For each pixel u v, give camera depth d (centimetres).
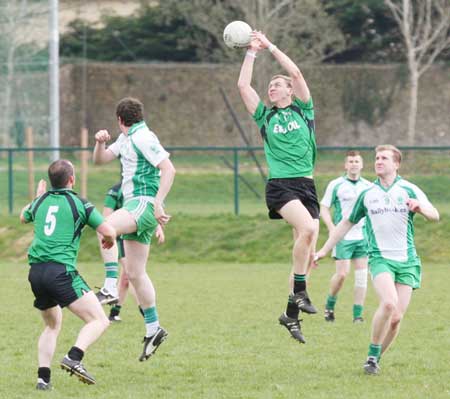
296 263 2455
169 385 2186
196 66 13362
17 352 2609
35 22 7819
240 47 2533
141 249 2406
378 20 13925
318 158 8200
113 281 3130
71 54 14675
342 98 13188
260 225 5934
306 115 2494
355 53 14188
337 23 13475
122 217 2350
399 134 13138
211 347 2705
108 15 14750
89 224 2089
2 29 7894
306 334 2934
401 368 2384
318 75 13162
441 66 13288
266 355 2577
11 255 5741
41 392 2092
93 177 8006
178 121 13250
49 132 7462
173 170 2338
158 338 2400
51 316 2125
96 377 2283
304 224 2430
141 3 14600
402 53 13788
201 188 7688
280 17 12338
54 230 2062
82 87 13462
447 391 2092
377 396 2042
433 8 13162
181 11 12838
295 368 2391
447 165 6694
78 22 14688
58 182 2097
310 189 2491
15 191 7050
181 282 4459
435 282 4428
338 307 3600
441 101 13200
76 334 2920
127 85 13488
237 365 2438
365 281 3203
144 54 14625
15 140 7794
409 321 3195
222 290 4138
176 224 5991
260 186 7775
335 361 2483
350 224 2338
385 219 2252
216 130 13138
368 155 7606
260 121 2511
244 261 5584
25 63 7862
